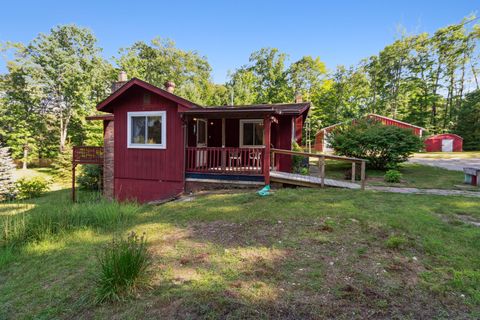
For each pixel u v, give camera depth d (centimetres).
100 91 2994
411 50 3672
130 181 995
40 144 2805
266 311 239
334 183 859
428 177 1145
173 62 3616
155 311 247
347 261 334
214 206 639
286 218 508
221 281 293
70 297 288
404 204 599
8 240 491
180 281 297
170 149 937
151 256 366
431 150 3084
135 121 984
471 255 348
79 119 2705
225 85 4212
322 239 405
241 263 337
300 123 1519
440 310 239
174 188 938
